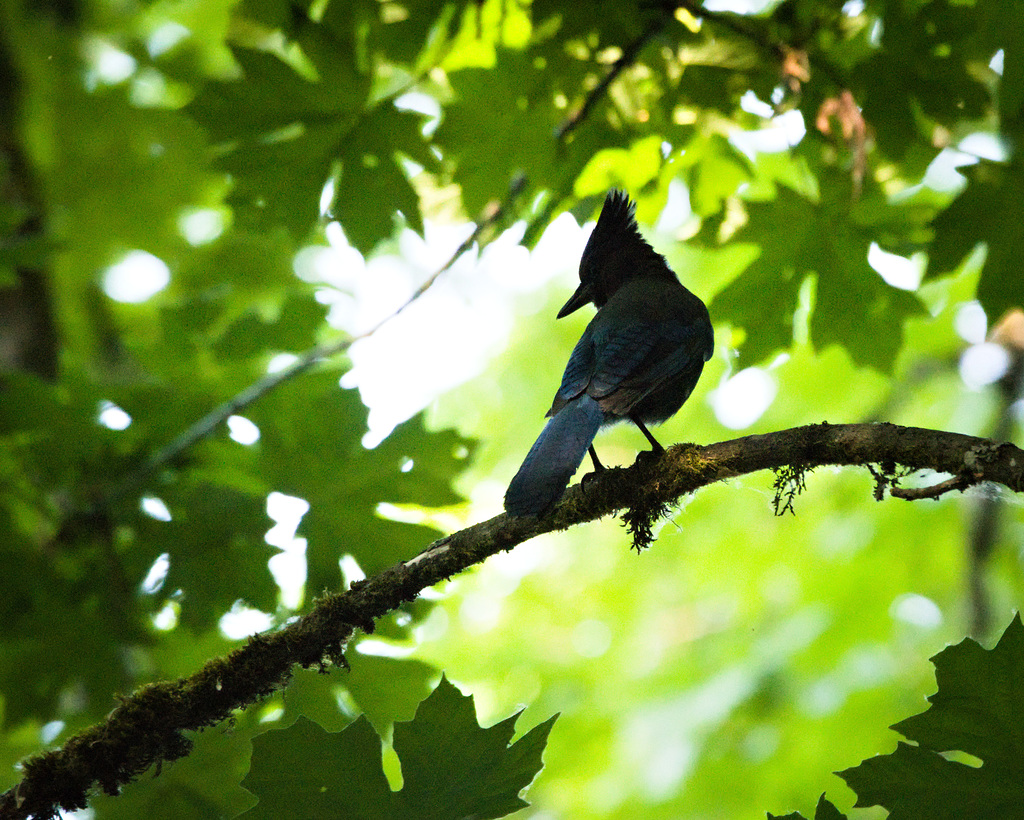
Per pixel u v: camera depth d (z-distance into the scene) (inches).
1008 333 705.0
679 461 301.4
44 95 722.8
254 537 434.0
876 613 729.6
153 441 453.7
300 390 445.7
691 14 395.5
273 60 402.6
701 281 770.2
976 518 697.0
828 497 787.4
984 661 214.7
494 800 221.9
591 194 445.7
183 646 455.2
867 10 399.5
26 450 438.6
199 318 540.1
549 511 295.3
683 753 703.1
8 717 434.9
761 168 553.9
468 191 432.1
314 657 303.3
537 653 892.0
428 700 219.8
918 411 771.4
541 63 410.6
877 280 439.8
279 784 218.1
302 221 421.1
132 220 717.3
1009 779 215.0
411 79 445.7
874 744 669.3
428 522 440.5
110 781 290.4
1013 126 393.7
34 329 524.1
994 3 382.6
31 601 436.8
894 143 408.8
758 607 813.2
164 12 719.1
